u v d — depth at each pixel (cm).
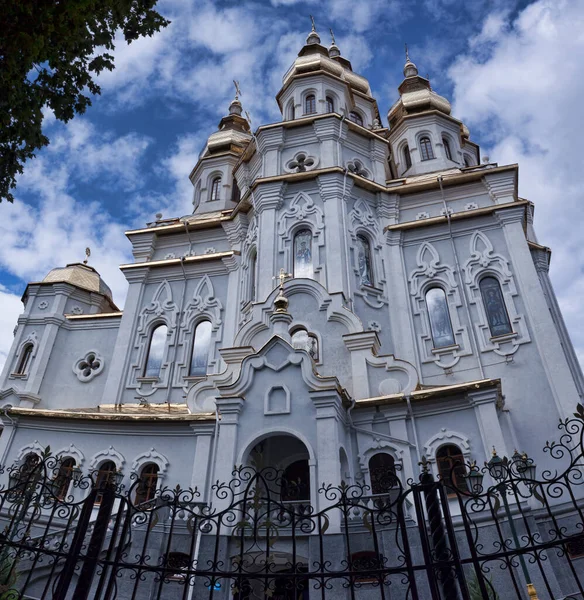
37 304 2861
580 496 1644
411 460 1709
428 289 2370
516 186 2675
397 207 2666
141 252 2922
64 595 660
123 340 2577
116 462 1888
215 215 3198
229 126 3994
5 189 1009
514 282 2206
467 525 679
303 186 2556
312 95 3092
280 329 1872
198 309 2608
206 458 1812
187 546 1522
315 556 1383
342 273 2245
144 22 1059
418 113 3297
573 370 2495
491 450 1662
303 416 1638
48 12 908
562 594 1384
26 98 979
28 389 2567
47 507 1717
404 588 1302
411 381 1859
